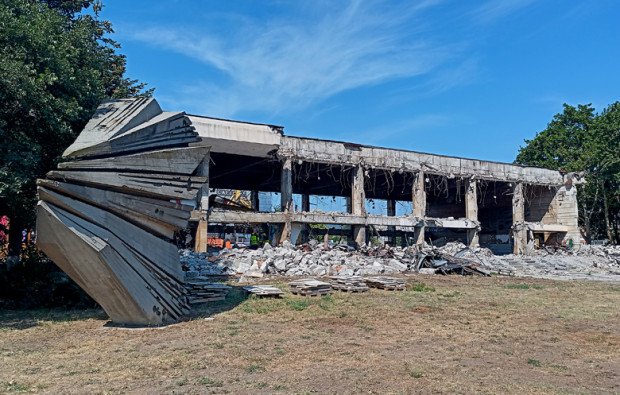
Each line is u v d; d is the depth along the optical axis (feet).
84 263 36.47
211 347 33.32
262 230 129.18
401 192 181.37
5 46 48.26
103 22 96.63
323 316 47.06
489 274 95.91
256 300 56.03
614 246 153.99
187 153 43.88
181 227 43.78
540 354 32.73
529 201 163.22
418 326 42.65
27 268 56.08
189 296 52.70
